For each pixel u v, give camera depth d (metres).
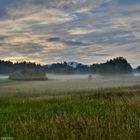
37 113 19.41
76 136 13.47
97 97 25.77
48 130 14.34
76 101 23.89
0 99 25.83
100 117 16.64
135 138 13.28
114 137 13.28
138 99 22.95
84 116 16.86
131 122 15.29
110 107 20.08
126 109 18.92
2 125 15.78
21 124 15.63
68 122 15.38
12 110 21.02
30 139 13.58
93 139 13.26
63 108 20.97
